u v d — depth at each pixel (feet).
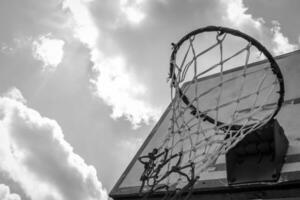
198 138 8.18
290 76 9.87
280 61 10.56
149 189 8.93
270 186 7.34
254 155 7.76
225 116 8.96
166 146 9.09
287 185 7.20
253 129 7.54
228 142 7.61
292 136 8.16
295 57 10.41
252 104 9.00
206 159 7.66
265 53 7.34
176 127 8.22
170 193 7.98
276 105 8.06
